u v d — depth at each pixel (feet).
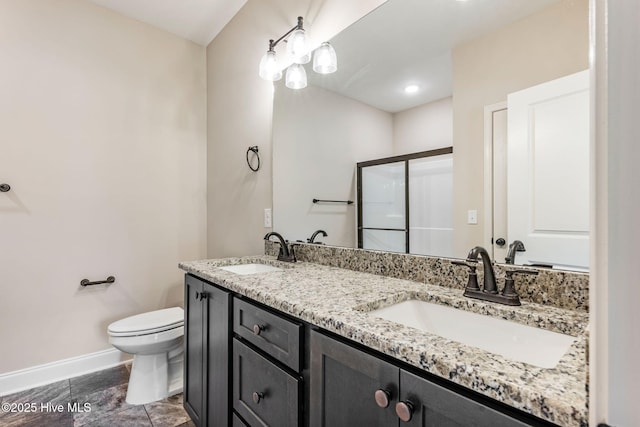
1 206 6.27
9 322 6.36
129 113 7.84
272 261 5.96
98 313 7.37
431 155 4.18
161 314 6.82
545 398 1.48
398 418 2.12
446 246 4.00
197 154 8.97
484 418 1.72
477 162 3.72
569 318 2.60
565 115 3.04
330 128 5.52
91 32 7.30
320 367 2.78
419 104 4.32
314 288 3.74
